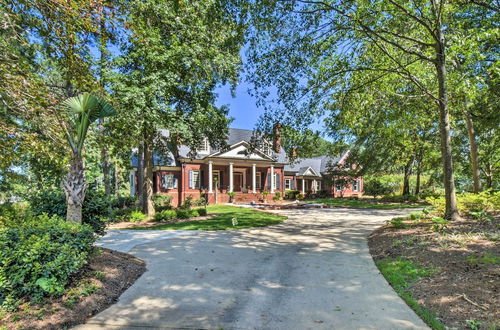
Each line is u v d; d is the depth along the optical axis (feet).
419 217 31.27
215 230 32.32
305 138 34.55
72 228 14.02
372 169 81.00
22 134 18.52
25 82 17.94
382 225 33.91
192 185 83.15
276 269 16.98
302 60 30.32
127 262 17.66
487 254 14.43
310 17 27.86
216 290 13.64
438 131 61.05
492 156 51.34
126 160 70.74
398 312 10.78
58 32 18.15
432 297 11.41
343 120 34.24
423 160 73.00
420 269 14.74
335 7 26.55
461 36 26.25
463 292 11.18
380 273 15.74
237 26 28.45
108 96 22.99
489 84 30.55
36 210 20.45
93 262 15.71
